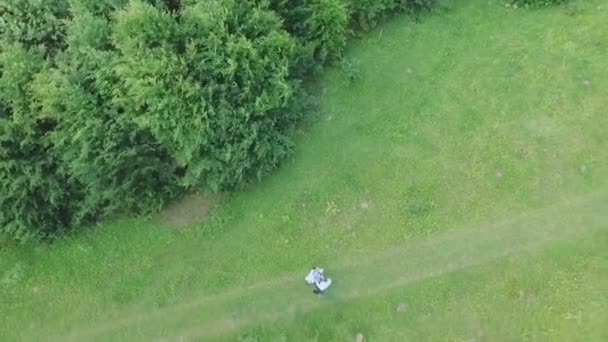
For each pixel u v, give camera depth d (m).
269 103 24.39
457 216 25.03
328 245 25.05
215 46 23.45
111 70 22.91
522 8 29.22
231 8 23.89
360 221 25.39
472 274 23.89
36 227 25.06
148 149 24.20
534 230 24.44
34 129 23.41
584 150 25.78
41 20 24.72
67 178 24.70
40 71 23.47
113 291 24.95
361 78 28.19
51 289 25.22
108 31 23.92
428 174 26.00
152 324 24.27
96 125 22.86
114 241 25.95
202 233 25.78
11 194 23.41
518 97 27.16
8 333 24.53
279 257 25.02
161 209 26.30
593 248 23.83
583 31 28.34
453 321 23.19
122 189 24.55
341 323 23.56
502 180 25.52
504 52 28.28
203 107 23.19
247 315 24.12
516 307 23.16
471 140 26.48
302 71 27.44
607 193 24.80
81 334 24.34
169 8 25.50
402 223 25.16
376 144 26.84
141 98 22.42
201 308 24.39
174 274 25.06
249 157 24.86
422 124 27.05
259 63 24.02
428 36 29.05
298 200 26.05
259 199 26.19
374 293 24.00
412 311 23.52
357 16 28.77
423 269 24.22
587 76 27.30
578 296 23.06
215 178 24.75
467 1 29.59
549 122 26.48
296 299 24.20
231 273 24.91
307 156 26.83
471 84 27.69
